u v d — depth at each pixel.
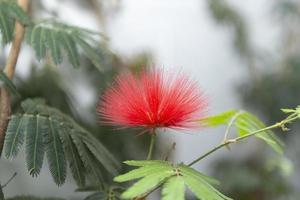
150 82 0.75
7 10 1.03
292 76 3.20
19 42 1.08
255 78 3.35
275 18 3.43
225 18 3.24
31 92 1.69
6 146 0.89
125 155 2.03
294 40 3.39
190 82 0.77
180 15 3.49
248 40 3.32
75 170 0.91
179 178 0.64
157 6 3.41
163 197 0.59
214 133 3.44
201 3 3.50
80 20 2.54
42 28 1.10
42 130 0.93
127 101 0.76
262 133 0.90
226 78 3.55
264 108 3.27
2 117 0.96
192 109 0.76
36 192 2.48
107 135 1.94
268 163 2.79
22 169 2.42
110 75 1.88
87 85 2.00
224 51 3.54
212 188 0.67
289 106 3.18
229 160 3.28
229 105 3.55
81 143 0.96
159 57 3.27
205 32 3.53
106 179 1.15
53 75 1.78
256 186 2.90
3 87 0.99
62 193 2.41
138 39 3.35
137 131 2.05
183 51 3.51
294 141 3.21
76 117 1.74
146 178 0.62
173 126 0.76
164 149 2.17
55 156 0.90
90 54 1.12
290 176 3.38
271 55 3.39
